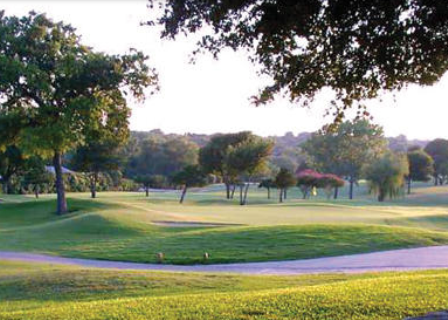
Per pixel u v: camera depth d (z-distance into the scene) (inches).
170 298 419.5
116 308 380.2
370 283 468.1
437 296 376.5
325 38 363.3
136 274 589.3
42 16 1617.9
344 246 958.4
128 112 1712.6
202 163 3166.8
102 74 1608.0
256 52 376.8
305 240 999.0
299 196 3895.2
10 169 2481.5
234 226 1267.2
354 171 4190.5
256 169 2790.4
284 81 390.0
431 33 333.1
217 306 366.6
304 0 331.9
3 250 978.7
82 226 1279.5
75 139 1571.1
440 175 4596.5
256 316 331.6
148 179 3722.9
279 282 565.9
